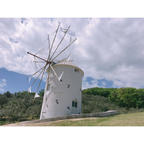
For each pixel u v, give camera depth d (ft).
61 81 63.10
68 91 61.87
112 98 166.20
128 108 142.00
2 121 94.43
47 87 66.74
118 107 143.74
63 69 65.21
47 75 69.21
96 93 199.21
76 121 43.93
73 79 64.95
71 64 66.95
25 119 96.48
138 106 141.08
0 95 156.35
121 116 50.44
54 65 67.31
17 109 114.73
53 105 60.23
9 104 132.05
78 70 68.90
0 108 122.31
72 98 61.77
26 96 152.56
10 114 103.04
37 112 107.55
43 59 71.05
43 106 63.98
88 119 45.98
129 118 43.86
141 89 154.92
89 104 133.39
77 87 65.31
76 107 62.03
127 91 151.33
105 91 198.59
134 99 144.77
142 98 145.28
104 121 41.47
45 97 64.95
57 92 61.77
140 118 42.65
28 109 116.06
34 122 50.19
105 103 151.12
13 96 164.96
